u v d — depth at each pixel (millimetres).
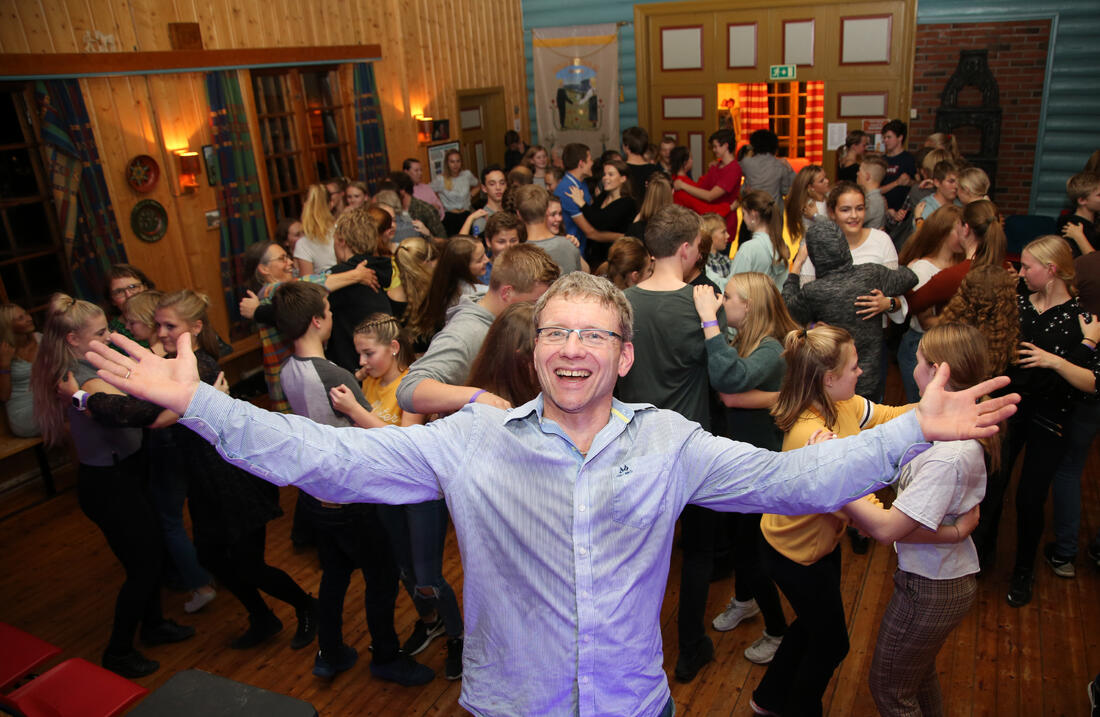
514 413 1396
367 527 2805
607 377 1353
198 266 6484
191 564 3631
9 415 4648
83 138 5512
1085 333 3172
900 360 4066
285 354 4371
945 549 2260
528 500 1345
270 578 3252
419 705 3059
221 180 6570
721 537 3668
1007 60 7902
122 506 3076
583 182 6684
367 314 4078
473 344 2889
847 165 7461
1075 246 4422
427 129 8961
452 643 3131
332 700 3102
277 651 3404
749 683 3068
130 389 1217
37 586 3996
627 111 10297
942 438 1240
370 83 8141
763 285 3074
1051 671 3090
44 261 5488
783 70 9133
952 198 5074
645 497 1339
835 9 8641
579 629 1316
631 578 1343
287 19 7195
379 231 4637
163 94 6090
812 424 2480
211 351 3291
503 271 2881
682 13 9539
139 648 3457
